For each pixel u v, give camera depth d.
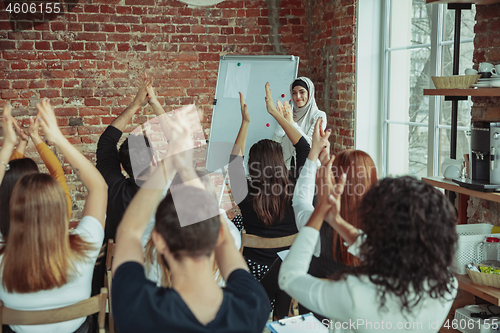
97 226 1.51
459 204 2.71
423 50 3.20
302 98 3.88
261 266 2.16
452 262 1.12
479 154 2.30
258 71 4.19
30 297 1.45
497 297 1.89
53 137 1.50
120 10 4.17
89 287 1.56
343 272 1.15
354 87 3.81
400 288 1.04
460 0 2.40
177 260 0.94
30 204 1.37
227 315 0.92
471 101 2.70
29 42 4.02
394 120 3.64
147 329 0.89
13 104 4.04
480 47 2.53
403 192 1.07
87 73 4.17
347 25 3.81
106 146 2.12
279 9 4.49
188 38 4.35
